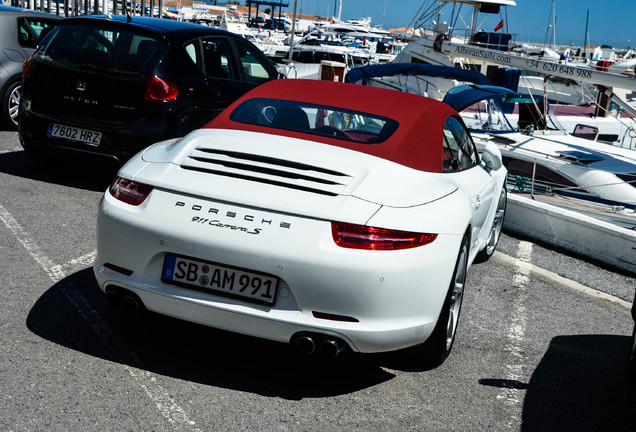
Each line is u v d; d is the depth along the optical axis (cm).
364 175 315
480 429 303
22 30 850
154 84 589
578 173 866
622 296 538
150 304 306
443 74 1250
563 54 2106
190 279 298
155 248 300
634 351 364
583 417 325
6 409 272
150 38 608
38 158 660
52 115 606
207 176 310
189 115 618
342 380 332
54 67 602
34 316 360
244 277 292
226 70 686
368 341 293
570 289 537
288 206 291
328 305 287
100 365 317
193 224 294
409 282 295
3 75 823
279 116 370
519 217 680
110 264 315
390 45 3247
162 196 306
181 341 352
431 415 310
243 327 295
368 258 285
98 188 632
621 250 600
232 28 4566
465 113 1036
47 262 441
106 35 608
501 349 397
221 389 309
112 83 589
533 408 329
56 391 291
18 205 550
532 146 952
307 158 320
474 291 498
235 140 336
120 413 280
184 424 278
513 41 1877
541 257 617
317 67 2453
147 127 591
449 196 339
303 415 295
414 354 346
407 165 342
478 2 1858
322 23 5006
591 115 1602
